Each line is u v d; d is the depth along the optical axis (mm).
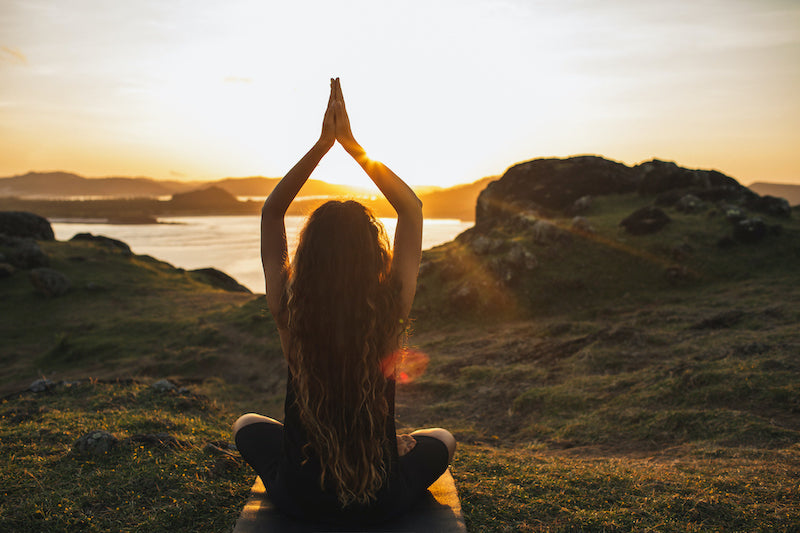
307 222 1701
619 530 2576
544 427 7871
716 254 19719
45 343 22922
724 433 5930
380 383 1686
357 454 1683
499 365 12508
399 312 1726
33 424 4520
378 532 1866
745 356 9000
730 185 28203
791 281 16641
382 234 1720
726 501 2953
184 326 22562
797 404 6449
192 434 4500
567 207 28531
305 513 1833
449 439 2248
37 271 30188
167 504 2738
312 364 1642
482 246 22031
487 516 2725
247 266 92375
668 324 13695
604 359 10844
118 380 7605
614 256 20422
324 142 1749
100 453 3500
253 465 2105
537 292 18906
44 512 2623
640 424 6926
